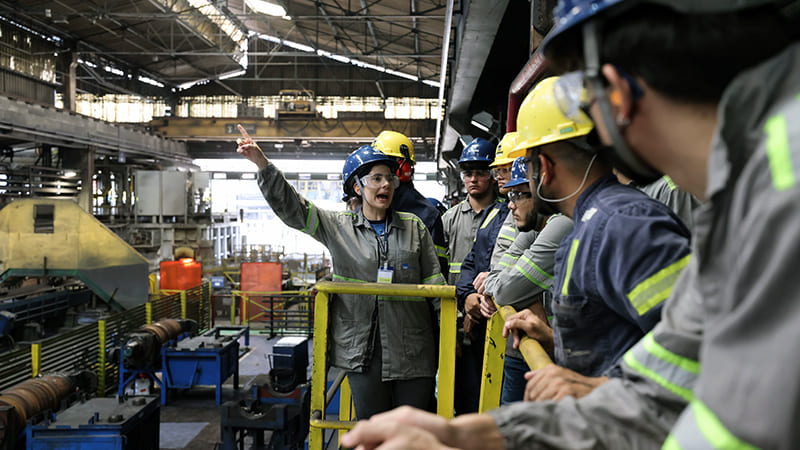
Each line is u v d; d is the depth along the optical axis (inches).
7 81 826.8
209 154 1395.2
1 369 293.1
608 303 46.6
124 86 1235.2
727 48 21.1
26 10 796.6
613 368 38.6
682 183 25.2
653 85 23.0
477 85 411.2
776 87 19.4
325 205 1892.2
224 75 1310.3
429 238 123.3
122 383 369.4
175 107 1421.0
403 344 111.0
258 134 1198.9
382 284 97.3
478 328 133.6
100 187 1077.1
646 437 29.8
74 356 356.8
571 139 50.9
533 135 54.4
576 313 49.5
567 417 31.2
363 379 111.3
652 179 28.3
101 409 232.1
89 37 1008.2
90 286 492.4
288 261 983.0
